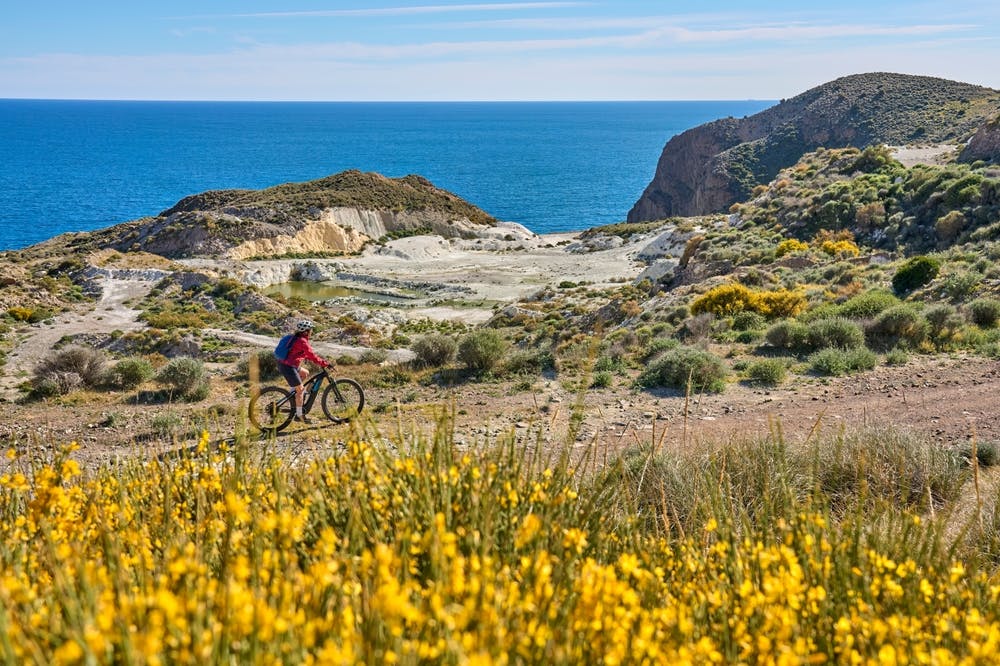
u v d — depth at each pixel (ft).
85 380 71.87
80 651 4.42
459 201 385.09
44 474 9.06
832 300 84.53
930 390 41.57
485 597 5.83
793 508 11.13
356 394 40.86
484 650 5.03
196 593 5.71
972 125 347.56
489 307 204.44
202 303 196.03
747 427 34.86
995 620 8.24
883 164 194.59
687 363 47.96
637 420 38.86
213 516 8.83
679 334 73.26
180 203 351.05
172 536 8.57
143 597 5.85
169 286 213.46
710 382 47.03
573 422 10.81
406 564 6.75
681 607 7.23
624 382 51.24
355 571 6.66
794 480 18.85
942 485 19.94
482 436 35.42
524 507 9.82
